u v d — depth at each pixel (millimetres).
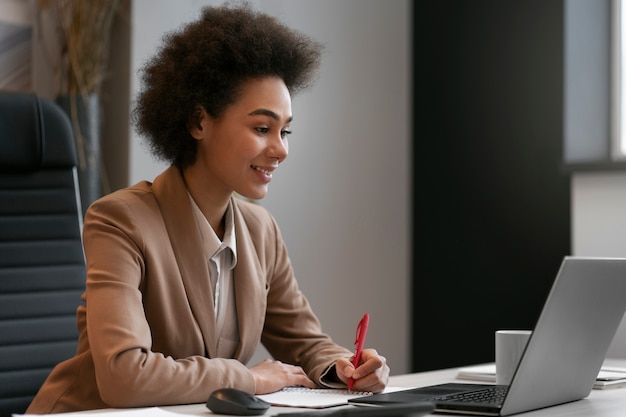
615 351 2951
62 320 2182
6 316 2127
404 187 3830
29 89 3156
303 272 3553
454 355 3674
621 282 1477
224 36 1781
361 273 3703
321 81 3604
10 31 3113
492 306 3561
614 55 3334
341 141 3672
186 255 1754
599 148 3352
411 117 3838
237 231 1879
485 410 1321
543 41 3426
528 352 1300
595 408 1450
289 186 3520
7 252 2168
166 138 1823
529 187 3455
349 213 3686
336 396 1597
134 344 1537
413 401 1399
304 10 3559
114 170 3213
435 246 3746
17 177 2225
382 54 3785
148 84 1888
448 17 3721
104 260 1649
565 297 1319
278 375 1673
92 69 3066
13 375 2107
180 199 1787
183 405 1513
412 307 3812
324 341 1986
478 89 3627
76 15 3057
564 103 3354
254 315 1865
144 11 3146
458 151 3684
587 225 3213
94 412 1358
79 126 3029
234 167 1782
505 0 3543
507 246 3521
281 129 1823
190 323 1735
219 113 1776
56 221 2238
